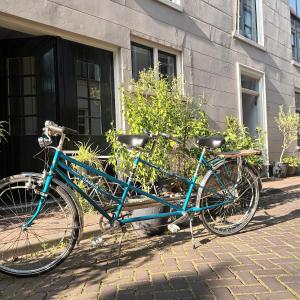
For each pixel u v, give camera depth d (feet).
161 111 19.10
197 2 30.63
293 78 46.24
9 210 12.26
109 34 23.09
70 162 12.78
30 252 12.34
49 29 20.22
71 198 12.38
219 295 9.96
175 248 14.32
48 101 20.80
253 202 16.81
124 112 20.98
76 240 12.42
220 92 32.73
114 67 23.89
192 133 19.61
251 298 9.70
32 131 21.08
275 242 14.90
